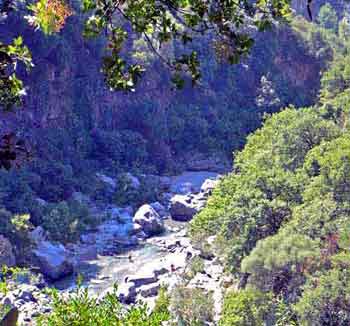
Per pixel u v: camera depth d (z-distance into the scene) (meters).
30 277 53.25
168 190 87.88
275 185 50.97
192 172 97.44
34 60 83.56
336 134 58.94
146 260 62.84
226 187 56.78
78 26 90.94
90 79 96.12
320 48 120.50
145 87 101.25
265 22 10.48
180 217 77.12
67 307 15.35
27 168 77.50
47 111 87.50
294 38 118.38
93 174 87.19
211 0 10.12
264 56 114.75
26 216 62.03
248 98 112.75
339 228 43.28
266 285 42.50
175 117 103.88
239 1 10.32
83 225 69.75
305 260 41.47
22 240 58.84
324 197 46.94
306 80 119.31
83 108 95.62
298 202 50.06
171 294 45.31
